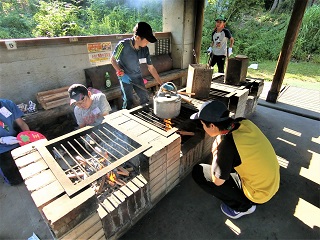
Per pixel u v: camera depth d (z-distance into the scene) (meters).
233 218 1.89
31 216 1.94
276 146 2.96
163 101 2.04
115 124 1.95
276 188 1.56
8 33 6.45
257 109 4.18
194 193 2.18
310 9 9.09
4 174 2.19
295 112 3.95
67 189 1.24
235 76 3.16
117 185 1.64
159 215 1.93
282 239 1.72
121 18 9.20
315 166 2.56
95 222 1.34
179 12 4.77
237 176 1.83
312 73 6.66
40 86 3.06
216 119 1.41
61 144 1.72
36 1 7.90
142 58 2.91
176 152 1.86
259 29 10.28
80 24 7.68
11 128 2.28
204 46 9.76
